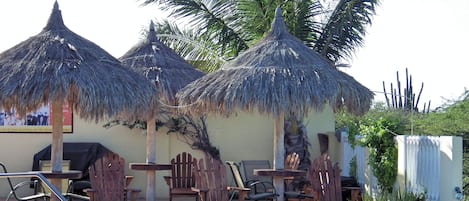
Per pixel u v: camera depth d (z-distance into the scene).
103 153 14.29
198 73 12.98
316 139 15.73
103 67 9.93
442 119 13.99
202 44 16.28
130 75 10.25
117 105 9.58
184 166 12.95
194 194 12.09
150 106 10.48
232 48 15.99
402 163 11.17
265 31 15.67
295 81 9.95
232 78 10.32
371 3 14.95
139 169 12.16
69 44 9.99
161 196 14.95
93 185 10.39
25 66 9.58
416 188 10.74
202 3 15.78
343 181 13.12
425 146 10.56
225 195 10.98
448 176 9.91
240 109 9.98
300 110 9.88
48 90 9.31
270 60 10.43
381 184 11.55
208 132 15.18
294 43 10.85
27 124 14.55
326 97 9.87
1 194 14.48
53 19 10.39
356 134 13.41
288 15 15.50
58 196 7.40
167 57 12.91
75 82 9.36
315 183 11.09
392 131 11.66
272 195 10.99
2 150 14.55
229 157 15.24
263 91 9.84
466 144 13.21
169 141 14.98
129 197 11.28
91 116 9.66
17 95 9.26
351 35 15.44
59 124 10.05
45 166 13.25
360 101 10.38
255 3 15.42
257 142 15.34
